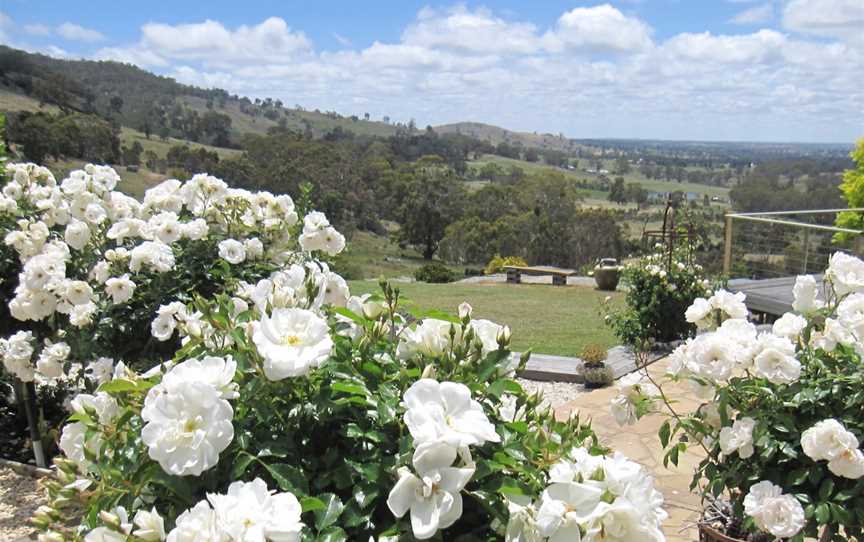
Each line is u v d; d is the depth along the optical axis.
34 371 3.68
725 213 8.52
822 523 2.04
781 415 2.16
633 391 2.49
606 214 35.84
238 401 1.36
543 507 1.13
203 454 1.15
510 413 1.62
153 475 1.25
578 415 1.63
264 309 1.54
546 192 40.19
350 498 1.30
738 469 2.33
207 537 1.05
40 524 1.43
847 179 15.62
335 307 1.67
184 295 3.50
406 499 1.13
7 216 4.10
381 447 1.35
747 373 2.27
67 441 1.59
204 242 3.81
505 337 1.49
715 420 2.39
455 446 1.14
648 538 1.11
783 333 2.32
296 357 1.26
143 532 1.16
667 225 8.54
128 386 1.42
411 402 1.21
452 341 1.52
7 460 4.11
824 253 7.72
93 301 3.57
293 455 1.32
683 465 4.20
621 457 1.26
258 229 4.00
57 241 3.83
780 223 7.89
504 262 20.25
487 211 42.12
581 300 12.44
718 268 8.97
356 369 1.46
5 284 4.09
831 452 1.96
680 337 7.29
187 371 1.26
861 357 2.19
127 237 3.85
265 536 1.07
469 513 1.31
